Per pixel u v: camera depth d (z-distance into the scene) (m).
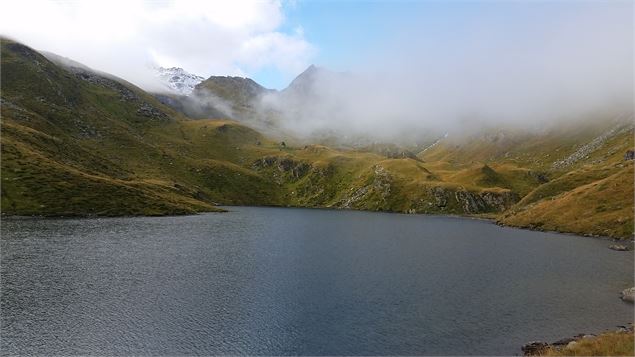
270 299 71.94
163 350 51.38
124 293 73.62
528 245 142.00
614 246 134.50
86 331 56.34
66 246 116.88
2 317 60.31
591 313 67.00
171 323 59.91
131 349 51.41
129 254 109.88
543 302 72.56
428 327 60.09
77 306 65.94
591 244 144.00
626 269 100.44
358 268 98.56
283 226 197.00
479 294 77.19
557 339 56.12
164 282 82.00
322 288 79.56
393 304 70.31
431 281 86.50
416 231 188.38
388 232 182.50
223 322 60.75
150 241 134.12
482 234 177.25
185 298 71.62
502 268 100.94
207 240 141.50
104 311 64.06
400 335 57.03
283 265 100.75
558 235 172.75
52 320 59.78
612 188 194.00
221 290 77.00
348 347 53.12
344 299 72.62
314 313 65.19
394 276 90.69
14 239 124.44
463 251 127.75
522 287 82.50
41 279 80.88
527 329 59.81
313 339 55.31
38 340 53.12
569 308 69.44
